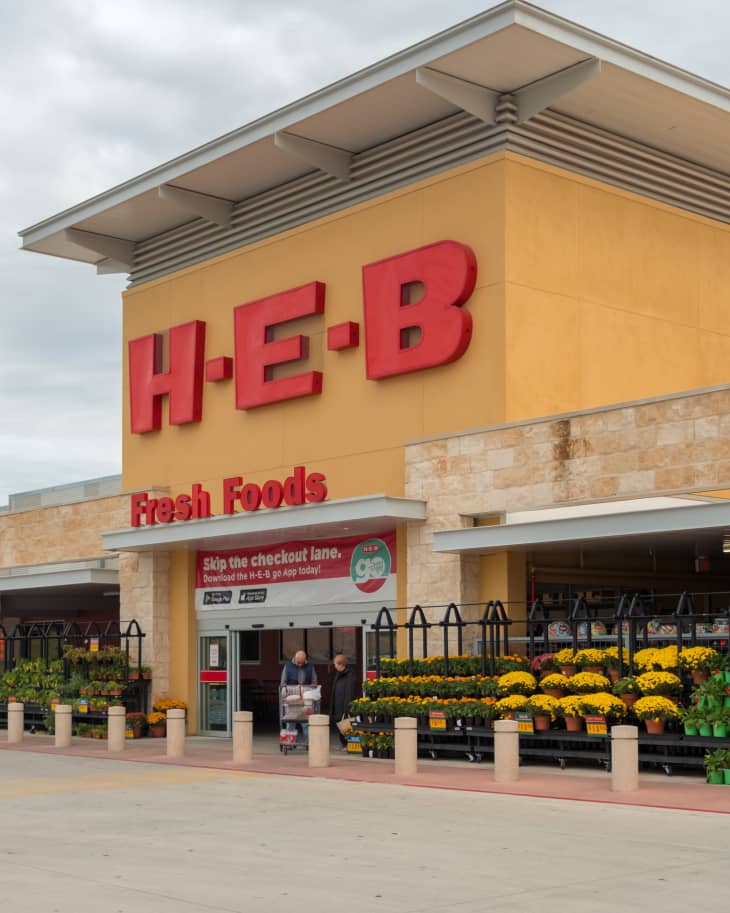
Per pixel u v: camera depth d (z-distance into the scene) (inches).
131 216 1288.1
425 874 471.5
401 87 1003.9
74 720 1266.0
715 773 729.6
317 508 1029.8
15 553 1535.4
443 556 994.7
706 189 1169.4
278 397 1156.5
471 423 1001.5
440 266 1020.5
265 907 414.9
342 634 1295.5
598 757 796.6
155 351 1311.5
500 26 908.0
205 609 1247.5
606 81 989.2
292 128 1079.6
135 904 421.7
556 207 1032.8
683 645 839.1
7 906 419.8
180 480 1277.1
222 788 780.0
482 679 878.4
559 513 935.0
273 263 1193.4
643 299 1090.1
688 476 861.8
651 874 466.9
